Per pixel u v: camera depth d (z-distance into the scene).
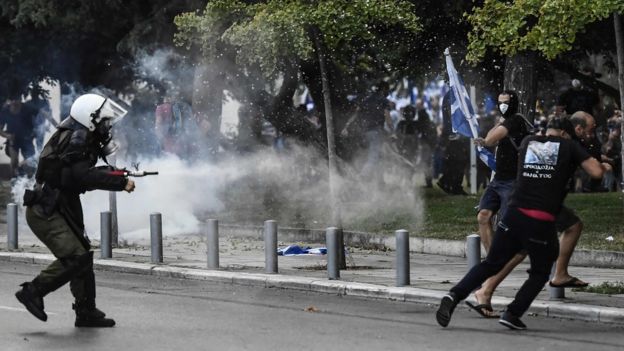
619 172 39.44
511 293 19.95
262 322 17.59
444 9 32.59
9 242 28.41
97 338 16.03
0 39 40.53
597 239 26.05
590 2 22.66
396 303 20.02
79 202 17.17
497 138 19.78
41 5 37.97
